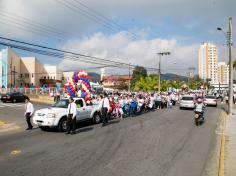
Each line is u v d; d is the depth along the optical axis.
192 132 14.18
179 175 7.20
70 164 8.00
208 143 11.41
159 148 10.27
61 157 8.76
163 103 30.50
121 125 16.33
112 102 19.97
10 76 55.22
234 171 7.37
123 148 10.16
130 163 8.21
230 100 25.06
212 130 15.02
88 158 8.68
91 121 17.33
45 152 9.40
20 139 11.77
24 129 15.00
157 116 21.61
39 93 47.41
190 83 104.38
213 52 101.62
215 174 7.30
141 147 10.38
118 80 92.12
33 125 16.53
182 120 19.20
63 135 12.83
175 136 12.85
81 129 14.72
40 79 65.75
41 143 10.91
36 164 7.97
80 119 15.59
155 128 15.27
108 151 9.66
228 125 17.09
